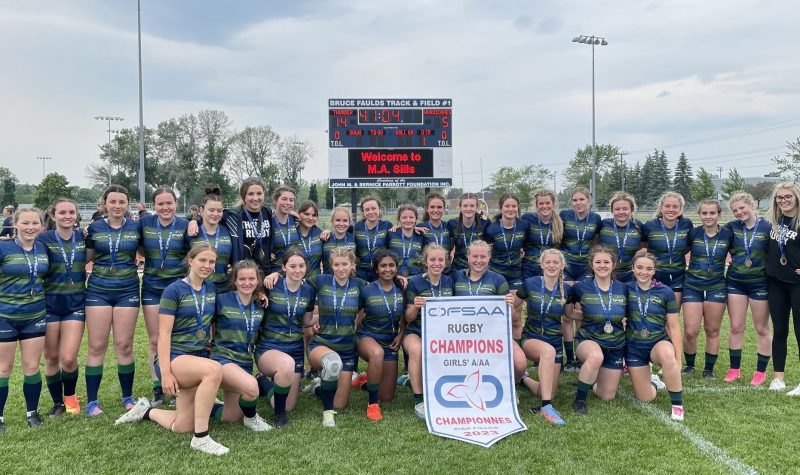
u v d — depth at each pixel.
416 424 4.88
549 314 5.30
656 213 6.38
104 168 65.31
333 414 4.92
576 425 4.78
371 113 13.10
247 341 4.74
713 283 6.05
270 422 4.95
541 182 59.62
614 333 5.26
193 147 62.69
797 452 4.18
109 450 4.29
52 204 5.07
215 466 4.02
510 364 5.17
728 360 6.85
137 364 6.77
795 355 6.90
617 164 63.69
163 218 5.32
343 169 13.08
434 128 13.21
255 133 61.56
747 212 5.88
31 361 4.79
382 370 5.17
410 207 6.64
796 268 5.39
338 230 6.44
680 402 4.91
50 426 4.79
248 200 5.84
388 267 5.20
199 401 4.26
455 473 3.91
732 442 4.37
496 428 4.71
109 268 5.12
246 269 4.68
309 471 3.94
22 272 4.67
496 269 6.75
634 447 4.30
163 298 4.49
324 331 5.19
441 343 5.18
